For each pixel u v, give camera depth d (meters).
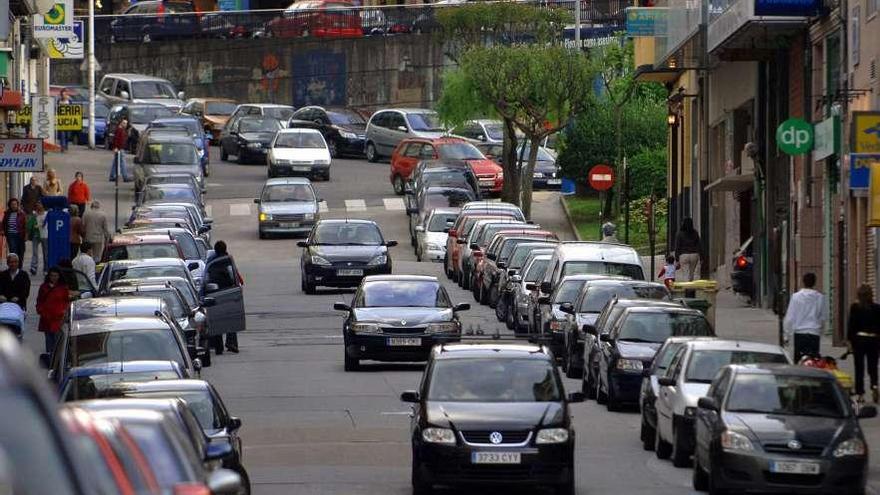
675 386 61.16
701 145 143.00
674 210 157.25
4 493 15.52
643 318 77.12
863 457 52.34
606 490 55.69
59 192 148.50
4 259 142.75
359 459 62.59
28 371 15.94
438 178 167.88
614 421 73.25
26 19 162.25
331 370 90.06
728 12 108.56
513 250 118.44
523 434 53.09
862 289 72.44
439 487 57.56
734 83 129.25
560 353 94.50
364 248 128.88
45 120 149.38
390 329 88.19
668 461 62.38
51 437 15.86
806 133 92.06
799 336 73.75
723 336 101.25
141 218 141.12
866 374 84.44
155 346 64.12
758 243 118.94
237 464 46.56
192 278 103.31
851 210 95.12
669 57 136.38
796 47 109.12
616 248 104.25
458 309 93.06
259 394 80.44
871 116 78.81
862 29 93.00
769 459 51.66
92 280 107.88
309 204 168.75
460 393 54.91
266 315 116.38
